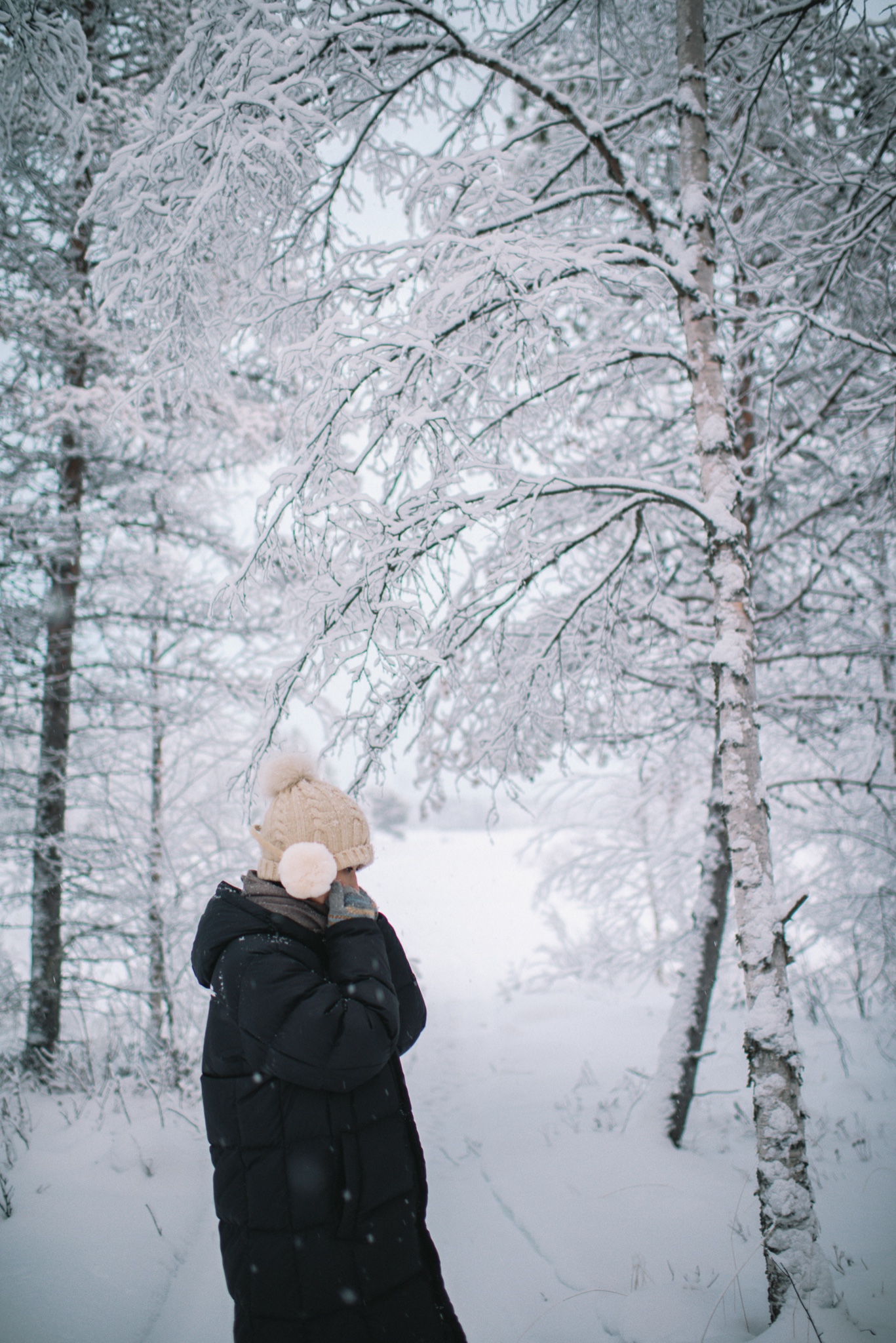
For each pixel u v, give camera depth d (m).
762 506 5.36
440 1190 3.82
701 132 3.46
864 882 7.74
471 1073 6.67
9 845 5.92
